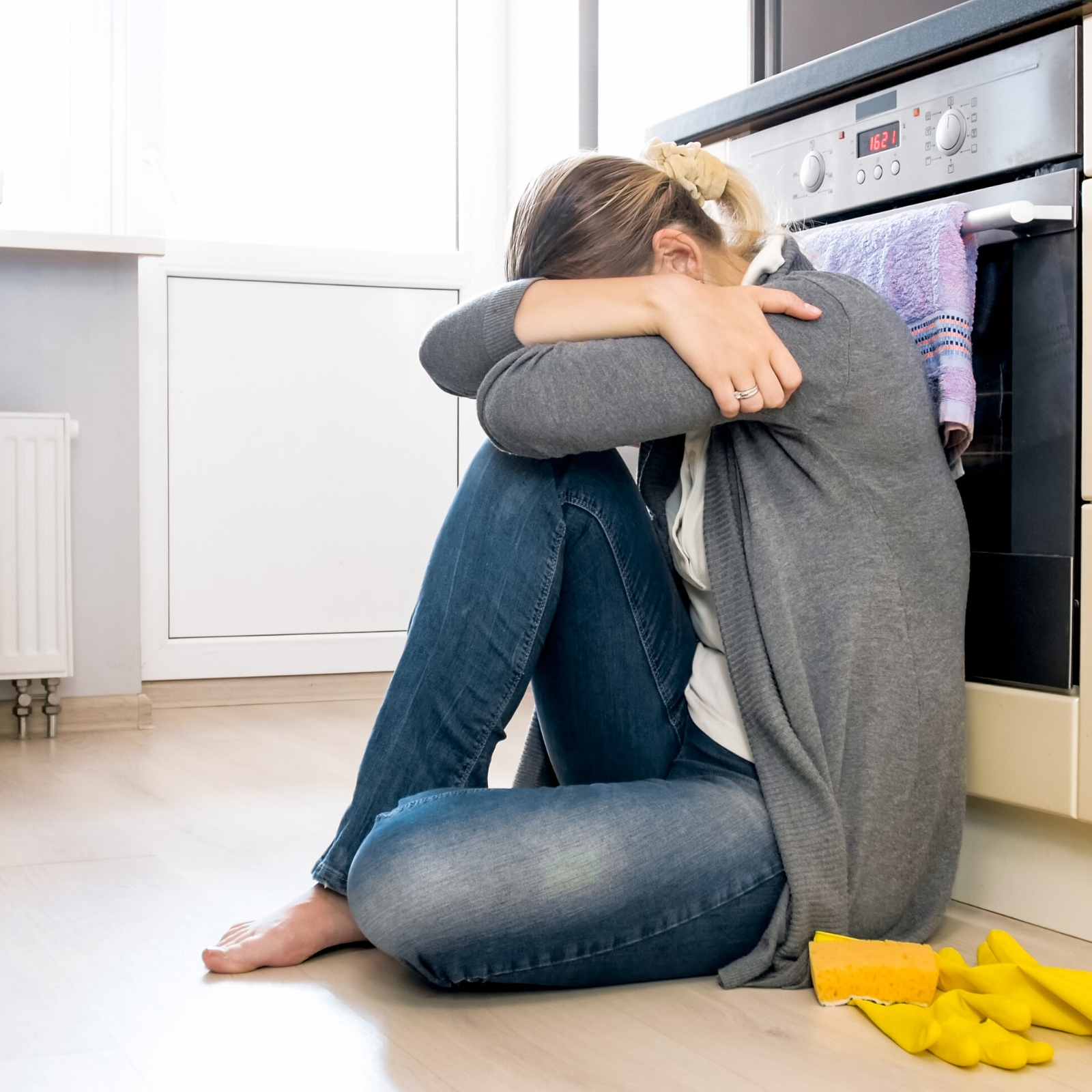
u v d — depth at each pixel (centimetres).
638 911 103
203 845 158
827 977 104
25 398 249
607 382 104
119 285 254
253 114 293
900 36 141
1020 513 129
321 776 203
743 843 107
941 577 113
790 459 111
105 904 132
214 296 284
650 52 235
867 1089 89
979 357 134
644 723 117
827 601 109
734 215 123
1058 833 128
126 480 255
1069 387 124
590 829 102
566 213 116
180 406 282
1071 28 124
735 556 111
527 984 107
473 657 113
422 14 306
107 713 252
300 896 119
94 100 274
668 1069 92
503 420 107
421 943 99
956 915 134
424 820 102
